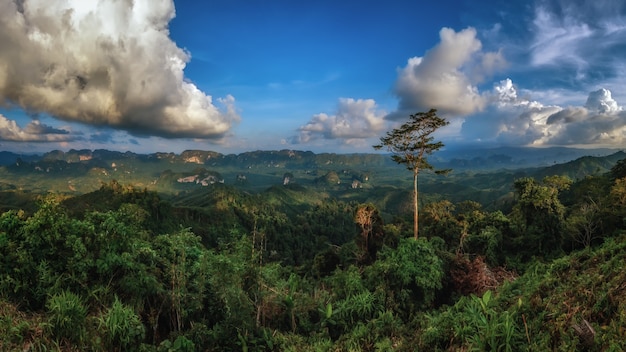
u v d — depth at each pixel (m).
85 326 6.18
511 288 11.95
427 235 33.62
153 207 80.69
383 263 16.23
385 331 10.60
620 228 22.55
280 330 10.94
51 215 7.19
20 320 5.95
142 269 7.88
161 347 7.04
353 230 130.00
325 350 9.32
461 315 8.38
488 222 29.11
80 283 7.06
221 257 8.99
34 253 6.92
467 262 17.86
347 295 14.22
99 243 7.61
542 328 6.47
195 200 166.38
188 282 9.18
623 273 6.51
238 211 115.88
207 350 7.95
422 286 14.91
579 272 9.45
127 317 6.59
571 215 28.14
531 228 25.20
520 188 28.31
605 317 5.82
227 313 8.79
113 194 86.12
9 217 7.07
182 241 9.05
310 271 30.31
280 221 113.69
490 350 6.47
